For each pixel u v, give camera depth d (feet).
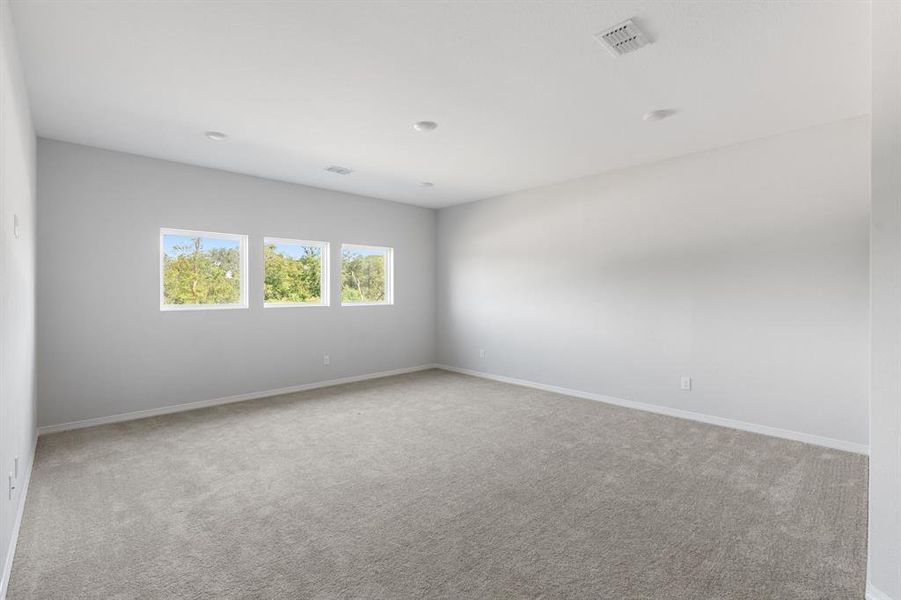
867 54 8.31
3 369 6.28
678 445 11.70
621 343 15.90
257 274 17.17
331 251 19.40
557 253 17.95
